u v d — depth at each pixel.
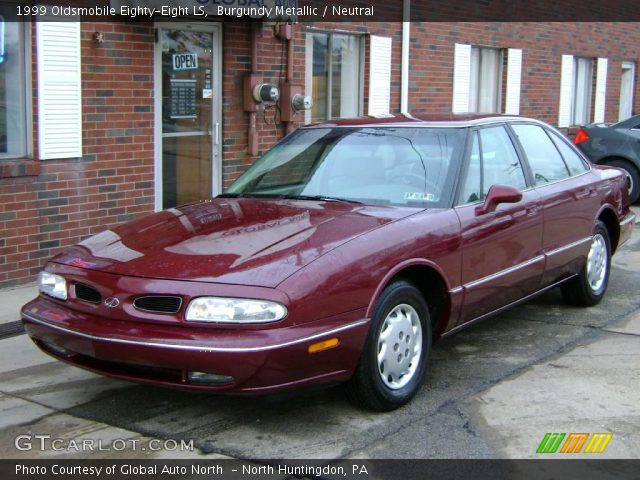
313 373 3.94
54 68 7.12
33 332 4.37
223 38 8.80
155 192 8.25
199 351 3.73
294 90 9.52
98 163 7.64
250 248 4.16
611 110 17.30
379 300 4.25
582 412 4.47
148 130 8.07
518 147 5.72
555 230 5.82
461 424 4.30
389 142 5.33
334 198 5.04
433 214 4.71
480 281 4.97
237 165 9.19
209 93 8.84
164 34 8.26
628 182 7.32
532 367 5.23
